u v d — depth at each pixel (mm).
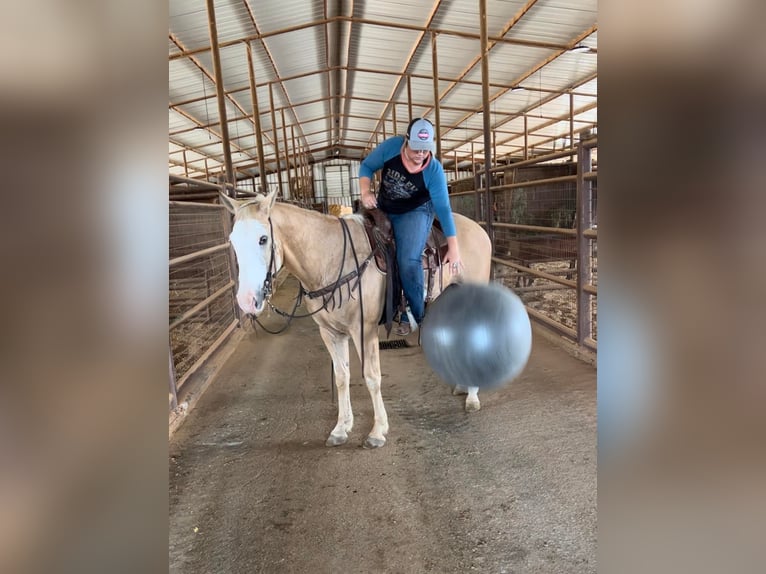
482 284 1200
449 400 2877
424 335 1160
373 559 1627
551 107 13312
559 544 1655
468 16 7492
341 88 13109
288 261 2123
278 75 10406
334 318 2248
